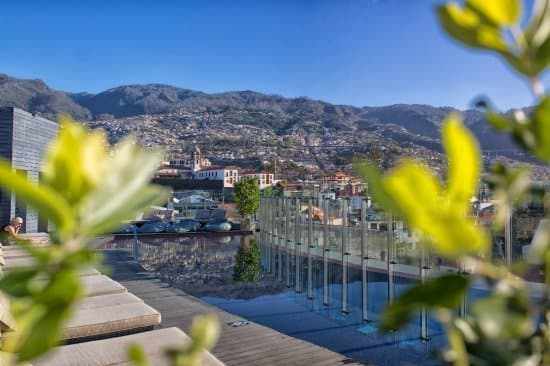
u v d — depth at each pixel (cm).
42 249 37
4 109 1570
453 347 46
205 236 2430
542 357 47
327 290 1119
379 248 863
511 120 42
